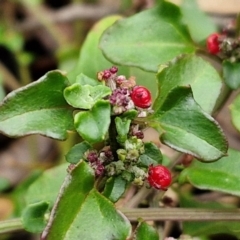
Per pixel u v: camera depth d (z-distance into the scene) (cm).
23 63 21
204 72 12
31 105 11
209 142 11
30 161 21
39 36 23
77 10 22
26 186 17
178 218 12
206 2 19
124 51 13
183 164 13
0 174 20
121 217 11
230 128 19
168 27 14
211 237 14
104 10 22
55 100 11
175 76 12
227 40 13
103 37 13
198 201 14
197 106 11
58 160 19
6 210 18
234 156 13
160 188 11
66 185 10
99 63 15
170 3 14
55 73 11
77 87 10
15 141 21
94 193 11
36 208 12
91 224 10
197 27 15
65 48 21
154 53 13
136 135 11
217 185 12
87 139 10
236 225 13
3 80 21
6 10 23
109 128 11
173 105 11
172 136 11
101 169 11
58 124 11
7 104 11
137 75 15
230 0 19
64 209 10
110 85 11
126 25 14
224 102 14
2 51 22
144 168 11
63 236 10
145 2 20
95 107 10
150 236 11
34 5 22
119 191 11
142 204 14
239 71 13
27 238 19
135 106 11
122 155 11
